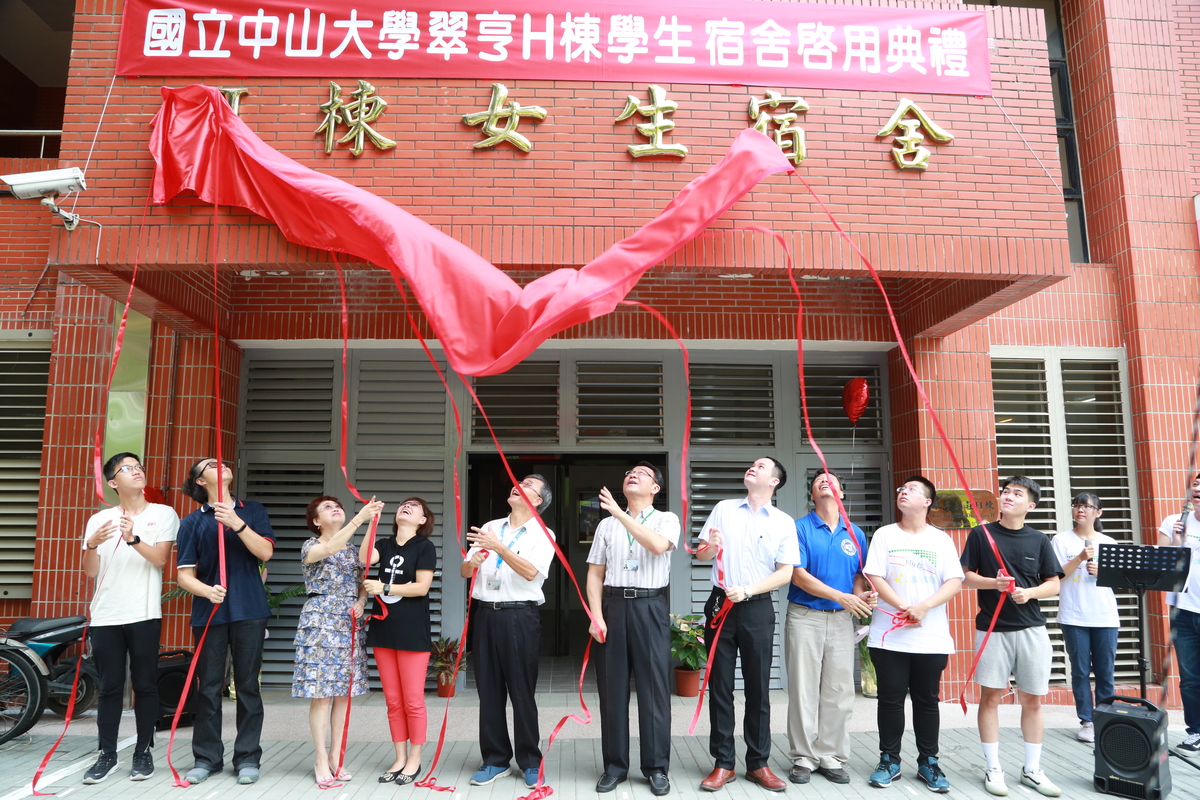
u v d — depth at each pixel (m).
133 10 4.89
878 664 4.26
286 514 6.60
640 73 4.93
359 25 4.90
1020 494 4.32
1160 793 3.97
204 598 4.35
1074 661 5.10
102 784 4.19
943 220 4.93
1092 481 6.51
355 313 6.50
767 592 4.20
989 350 6.51
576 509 8.25
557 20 4.95
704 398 6.82
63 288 6.25
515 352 4.12
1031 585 4.26
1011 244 4.94
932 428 6.38
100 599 4.31
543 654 8.18
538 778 4.18
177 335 6.29
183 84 4.86
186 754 4.74
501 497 8.23
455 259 4.36
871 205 4.90
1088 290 6.62
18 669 5.02
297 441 6.68
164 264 4.68
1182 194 6.62
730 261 4.75
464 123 4.84
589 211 4.80
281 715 5.65
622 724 4.15
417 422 6.71
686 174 4.86
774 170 4.45
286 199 4.60
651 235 4.36
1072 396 6.61
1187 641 4.82
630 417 6.74
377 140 4.80
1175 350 6.45
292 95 4.87
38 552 5.98
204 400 6.25
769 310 6.60
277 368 6.77
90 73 4.87
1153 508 6.25
